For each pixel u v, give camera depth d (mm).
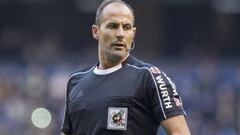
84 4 74938
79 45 73875
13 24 74938
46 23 74750
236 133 40500
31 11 75000
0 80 44750
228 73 47906
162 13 72250
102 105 13336
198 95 44531
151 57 61969
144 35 66625
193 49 59906
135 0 66562
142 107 13180
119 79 13445
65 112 14383
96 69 13898
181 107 13125
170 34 73438
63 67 49438
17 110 42000
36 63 52938
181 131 12930
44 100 43219
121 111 13180
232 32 73000
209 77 46562
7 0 75875
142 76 13312
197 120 40062
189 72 48000
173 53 72250
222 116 41500
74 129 13828
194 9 74188
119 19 13336
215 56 59219
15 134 40688
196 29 73875
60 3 74812
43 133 39500
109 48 13438
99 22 13625
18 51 67062
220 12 73750
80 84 13961
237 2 73625
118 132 13164
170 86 13203
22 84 45469
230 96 43188
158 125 13406
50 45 61188
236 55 70625
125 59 13672
